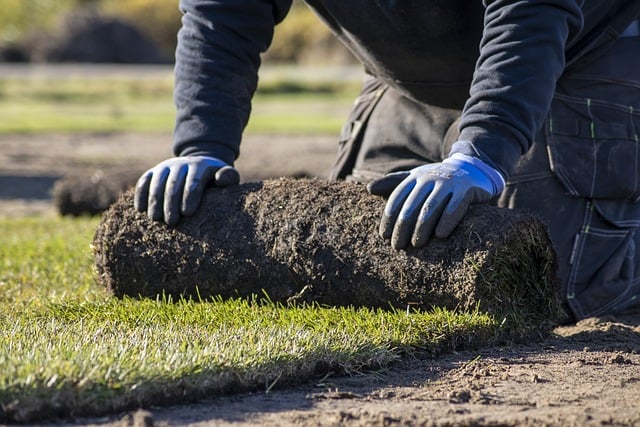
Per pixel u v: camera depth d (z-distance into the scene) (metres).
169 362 6.30
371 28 9.48
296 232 8.42
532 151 9.66
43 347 6.59
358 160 10.91
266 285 8.61
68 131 34.22
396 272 8.04
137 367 6.14
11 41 79.94
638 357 7.67
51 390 5.79
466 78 9.75
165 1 91.75
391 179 8.20
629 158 9.62
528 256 8.16
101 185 17.02
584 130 9.65
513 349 7.86
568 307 9.56
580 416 6.01
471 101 8.37
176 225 8.85
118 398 5.96
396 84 10.15
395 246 8.00
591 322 9.32
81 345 6.67
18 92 50.00
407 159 10.48
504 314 7.99
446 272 7.86
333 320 7.81
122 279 9.07
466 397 6.47
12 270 10.67
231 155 9.38
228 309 8.26
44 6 102.50
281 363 6.68
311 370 6.81
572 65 9.63
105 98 50.28
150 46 76.88
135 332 7.26
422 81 9.91
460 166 8.04
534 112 8.23
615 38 9.59
